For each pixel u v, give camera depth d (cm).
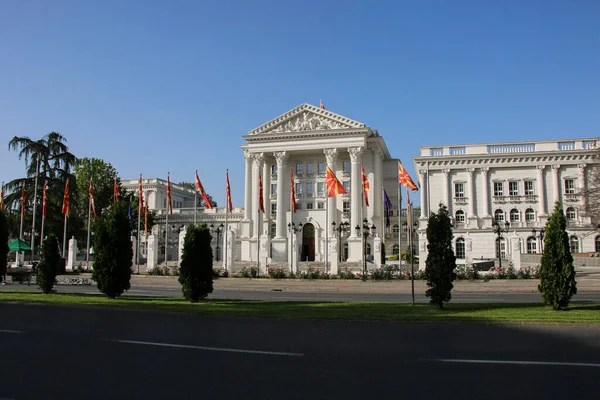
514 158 6900
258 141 8519
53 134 6825
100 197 8531
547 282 1817
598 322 1448
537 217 6781
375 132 8438
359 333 1324
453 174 7094
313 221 8431
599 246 6431
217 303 2164
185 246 2273
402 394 750
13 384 809
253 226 8594
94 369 911
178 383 815
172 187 11956
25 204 6353
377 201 8212
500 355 1021
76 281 3844
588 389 771
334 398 732
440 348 1102
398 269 4484
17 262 5500
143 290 3347
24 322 1539
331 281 4009
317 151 8438
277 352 1066
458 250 6894
